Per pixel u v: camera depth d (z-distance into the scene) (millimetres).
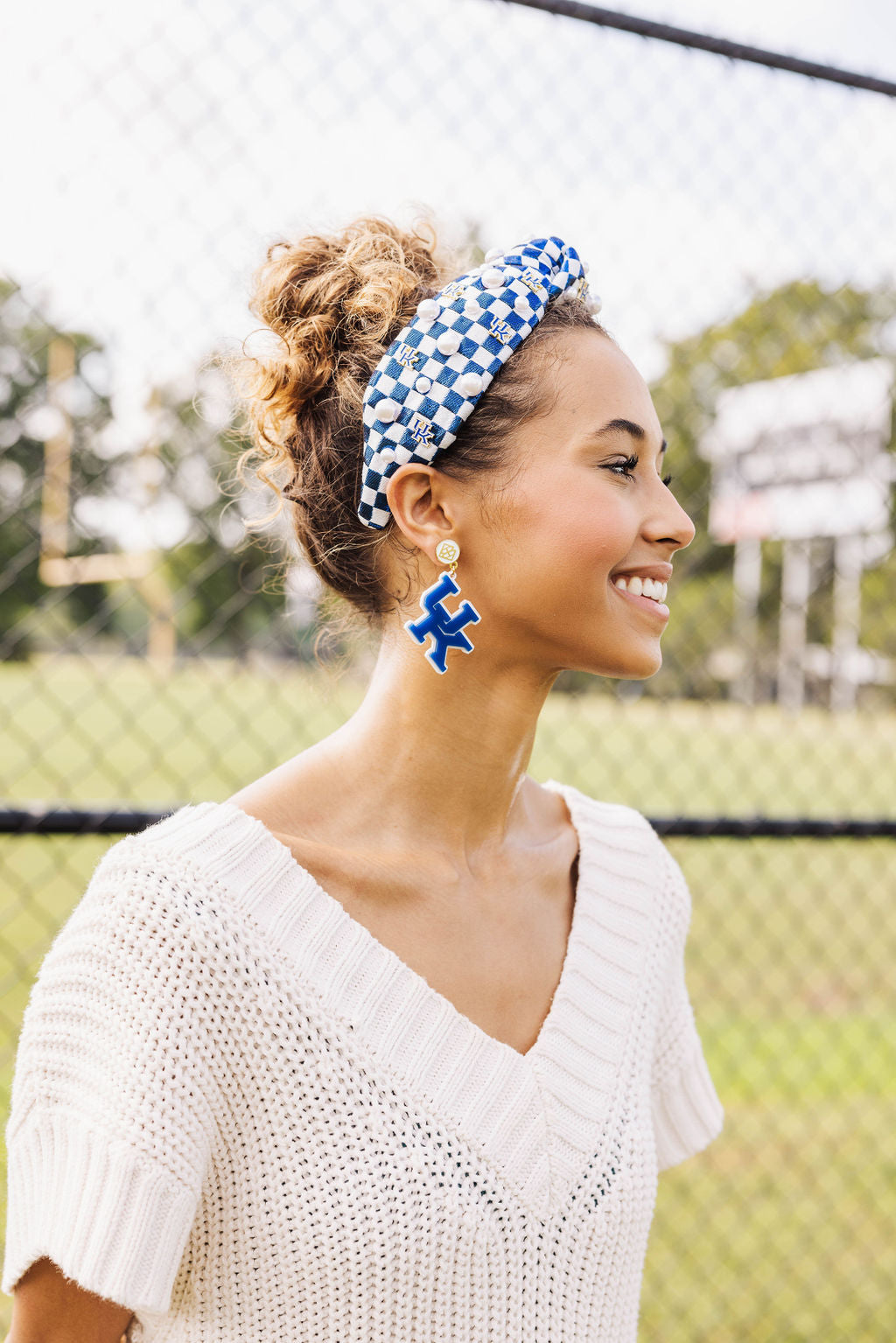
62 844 6180
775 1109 3656
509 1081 887
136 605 13953
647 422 921
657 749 10984
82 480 3256
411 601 954
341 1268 810
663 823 2029
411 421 903
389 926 924
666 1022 1116
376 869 926
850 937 5816
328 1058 835
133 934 816
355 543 987
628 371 928
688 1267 2770
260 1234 821
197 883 837
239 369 1079
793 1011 4691
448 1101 857
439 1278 826
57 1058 817
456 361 896
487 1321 842
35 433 3207
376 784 958
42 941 4434
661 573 932
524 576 892
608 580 901
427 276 1068
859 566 5145
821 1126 3547
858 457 3695
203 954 816
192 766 9758
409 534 919
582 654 915
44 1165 807
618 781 5555
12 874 5520
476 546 911
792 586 11727
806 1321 2559
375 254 1014
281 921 856
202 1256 843
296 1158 821
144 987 808
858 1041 4332
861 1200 3117
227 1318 835
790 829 2109
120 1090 790
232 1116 829
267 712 9516
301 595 1223
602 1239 897
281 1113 826
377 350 965
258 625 6387
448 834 971
